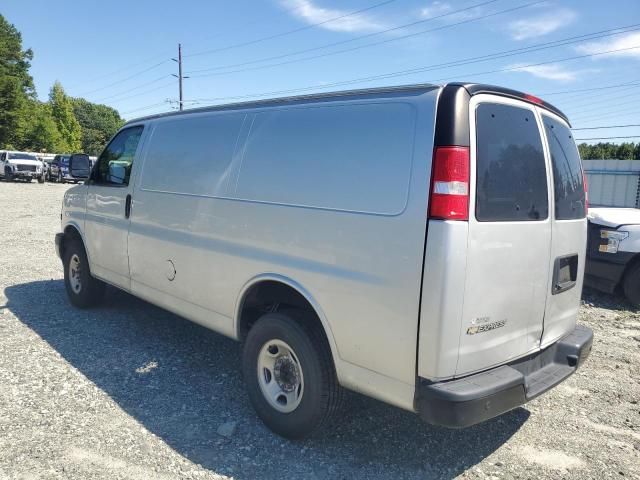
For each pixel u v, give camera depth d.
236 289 3.74
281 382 3.49
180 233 4.27
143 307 6.36
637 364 5.13
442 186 2.60
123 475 3.02
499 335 2.92
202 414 3.78
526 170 3.09
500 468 3.27
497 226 2.80
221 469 3.13
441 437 3.60
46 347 4.95
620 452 3.51
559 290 3.43
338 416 3.48
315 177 3.20
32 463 3.09
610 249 7.18
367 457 3.31
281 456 3.28
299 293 3.34
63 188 29.50
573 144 3.82
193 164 4.22
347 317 2.99
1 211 16.41
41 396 3.94
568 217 3.53
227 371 4.55
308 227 3.19
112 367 4.54
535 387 3.11
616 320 6.67
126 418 3.67
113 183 5.32
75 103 109.50
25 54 60.25
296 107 3.48
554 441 3.62
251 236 3.59
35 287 7.20
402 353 2.75
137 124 5.20
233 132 3.91
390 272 2.76
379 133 2.91
